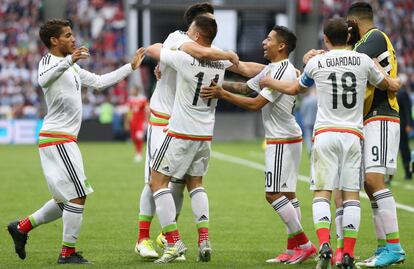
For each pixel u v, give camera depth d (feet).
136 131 193.06
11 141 266.36
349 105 67.41
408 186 139.33
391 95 71.46
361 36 73.31
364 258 76.02
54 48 71.41
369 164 70.90
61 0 290.35
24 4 339.57
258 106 71.56
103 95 300.61
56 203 72.69
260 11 289.12
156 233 90.79
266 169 74.18
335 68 67.31
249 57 304.71
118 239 86.63
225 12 300.61
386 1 361.30
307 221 99.66
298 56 279.49
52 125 71.10
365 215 104.42
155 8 281.13
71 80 71.31
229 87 75.77
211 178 154.61
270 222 99.14
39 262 72.84
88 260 73.46
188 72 71.20
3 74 311.06
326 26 68.18
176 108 72.13
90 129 275.80
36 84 307.58
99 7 343.26
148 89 303.48
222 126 304.50
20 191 131.13
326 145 67.21
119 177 154.61
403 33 349.82
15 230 72.74
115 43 332.39
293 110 73.46
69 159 70.85
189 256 76.54
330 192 68.28
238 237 88.22
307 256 73.31
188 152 72.43
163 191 72.28
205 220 73.15
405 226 95.09
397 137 71.87
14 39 326.24
